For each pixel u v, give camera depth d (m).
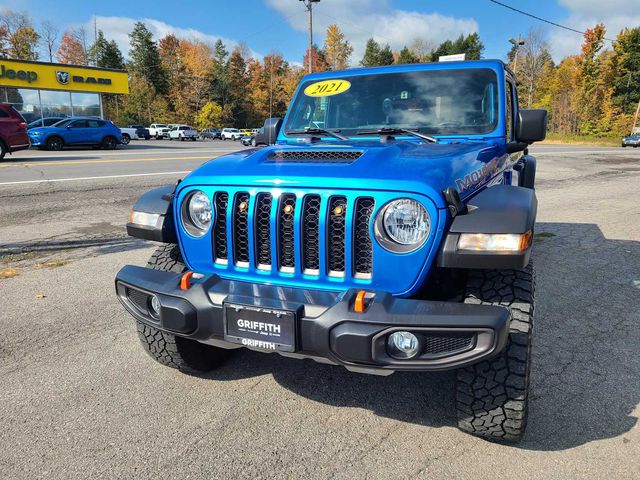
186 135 51.78
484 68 3.57
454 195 2.21
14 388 3.14
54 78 33.22
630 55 67.75
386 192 2.24
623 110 68.88
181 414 2.88
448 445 2.58
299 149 2.90
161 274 2.68
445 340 2.12
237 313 2.35
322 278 2.41
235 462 2.46
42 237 7.06
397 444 2.60
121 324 4.12
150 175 13.38
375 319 2.10
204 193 2.66
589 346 3.69
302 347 2.27
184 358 3.15
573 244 6.77
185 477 2.35
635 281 5.20
